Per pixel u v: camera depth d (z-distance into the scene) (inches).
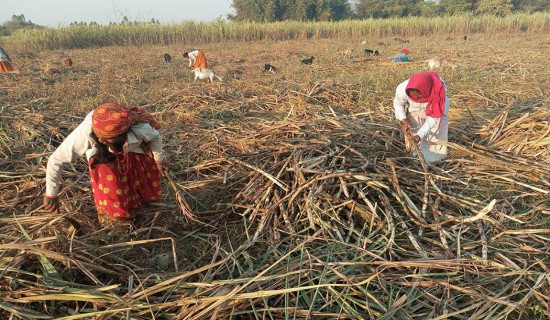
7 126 226.8
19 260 96.0
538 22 1152.8
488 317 91.4
